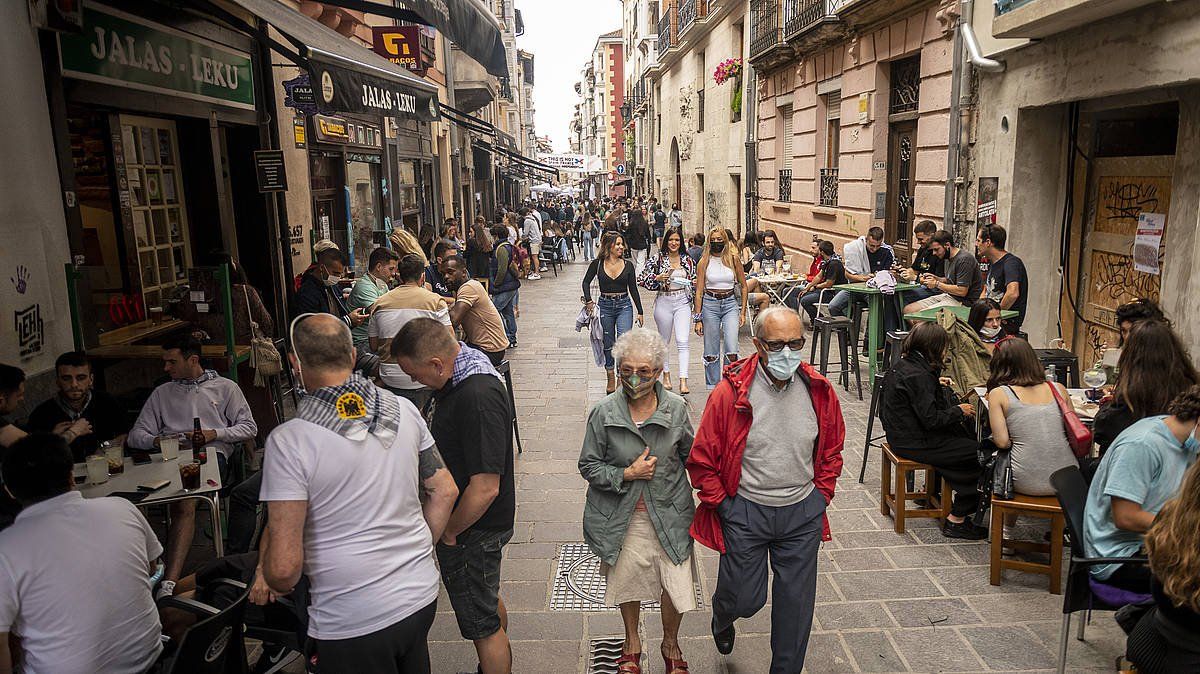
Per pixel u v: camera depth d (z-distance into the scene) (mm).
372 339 6234
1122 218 7680
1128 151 7566
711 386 8469
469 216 28922
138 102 6469
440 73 20438
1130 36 6680
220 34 8055
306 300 7590
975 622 4160
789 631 3383
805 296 11383
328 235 12023
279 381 7152
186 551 4523
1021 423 4438
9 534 2652
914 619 4199
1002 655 3859
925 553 4969
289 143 10000
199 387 5059
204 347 6453
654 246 29281
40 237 5102
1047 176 8703
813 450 3473
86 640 2670
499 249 11648
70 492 2777
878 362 9391
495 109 37125
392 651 2580
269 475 2473
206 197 8031
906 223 12117
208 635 2791
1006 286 7668
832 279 10367
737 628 4156
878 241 9617
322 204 11930
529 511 5715
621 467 3479
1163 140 7062
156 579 3727
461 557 3320
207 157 7949
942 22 10023
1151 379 4062
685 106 31547
